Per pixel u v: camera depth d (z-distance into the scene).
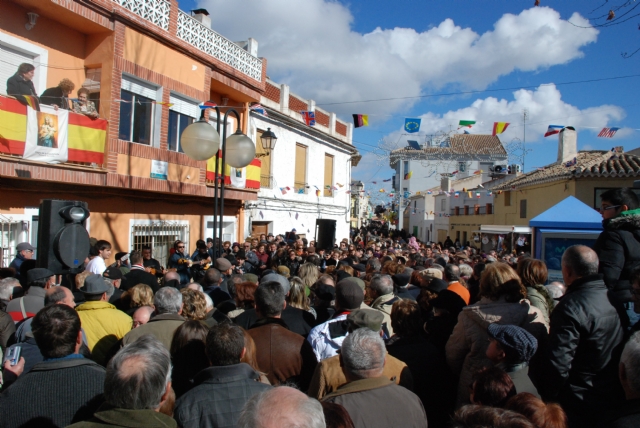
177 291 3.97
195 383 2.79
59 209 5.45
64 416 2.56
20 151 7.70
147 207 11.52
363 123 10.82
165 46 10.91
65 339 2.72
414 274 6.25
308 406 1.70
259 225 17.00
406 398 2.58
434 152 32.47
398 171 43.97
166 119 11.04
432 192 42.84
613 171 18.47
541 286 4.19
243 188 14.16
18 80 8.27
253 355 3.09
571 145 23.78
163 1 10.73
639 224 3.68
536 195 22.42
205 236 13.79
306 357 3.58
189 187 11.77
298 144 19.34
